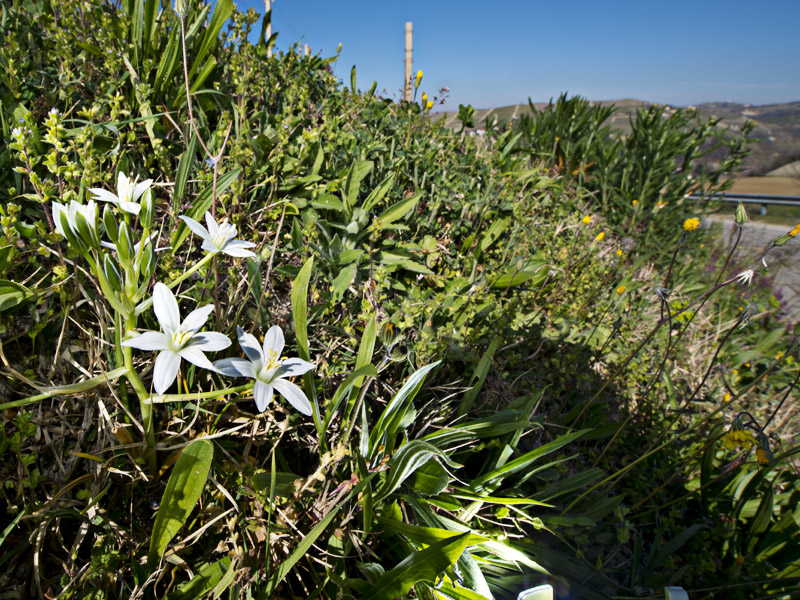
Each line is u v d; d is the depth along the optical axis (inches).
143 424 55.9
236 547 56.4
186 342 43.8
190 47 111.8
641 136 262.4
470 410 91.3
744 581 87.4
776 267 260.4
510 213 157.8
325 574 60.7
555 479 87.9
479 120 277.0
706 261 250.5
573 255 161.0
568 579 75.0
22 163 74.7
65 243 73.0
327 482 64.4
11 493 53.1
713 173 260.1
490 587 68.9
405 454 61.2
